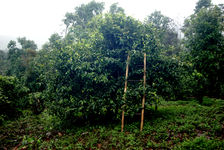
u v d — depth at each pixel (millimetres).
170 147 3787
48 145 4418
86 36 7711
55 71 6207
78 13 18141
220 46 9305
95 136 4812
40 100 8539
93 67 5727
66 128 5730
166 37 18156
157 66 6191
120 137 4531
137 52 5777
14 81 8750
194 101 9477
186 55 9648
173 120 5531
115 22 6184
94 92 5785
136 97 5340
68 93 5777
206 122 5129
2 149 4391
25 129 5879
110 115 6234
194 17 10352
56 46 6301
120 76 6121
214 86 10242
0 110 7258
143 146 4020
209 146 3479
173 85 6488
